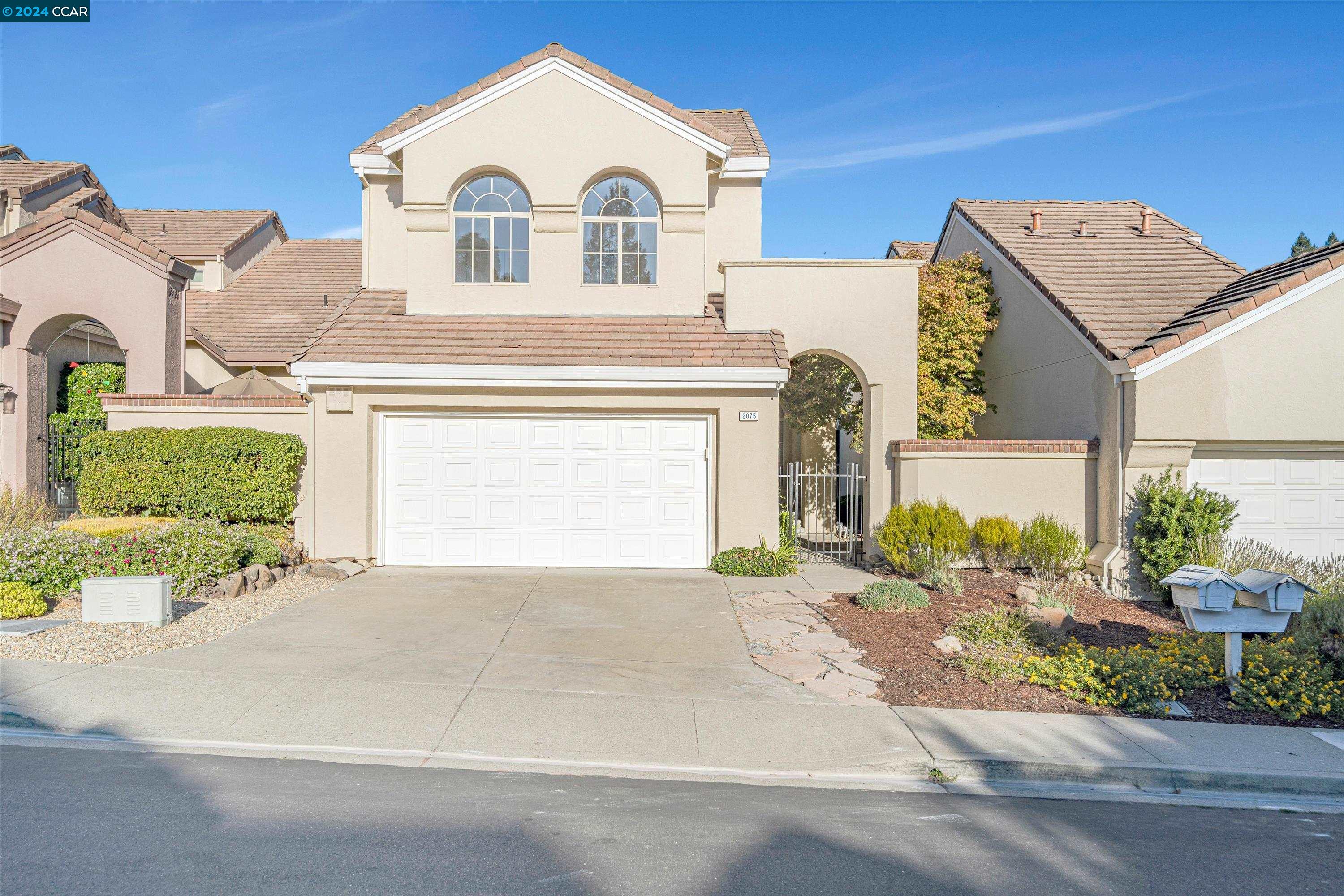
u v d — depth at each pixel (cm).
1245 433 1241
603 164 1466
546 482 1367
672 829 512
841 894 433
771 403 1354
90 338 1936
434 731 675
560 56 1453
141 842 468
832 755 646
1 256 1548
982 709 750
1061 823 548
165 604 923
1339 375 1240
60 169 2050
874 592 1087
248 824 496
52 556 1016
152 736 652
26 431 1552
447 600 1109
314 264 2473
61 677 750
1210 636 925
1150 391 1240
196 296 2230
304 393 1338
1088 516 1345
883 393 1438
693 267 1483
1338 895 454
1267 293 1230
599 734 679
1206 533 1194
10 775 569
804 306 1434
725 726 698
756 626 1001
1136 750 659
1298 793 618
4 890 410
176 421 1378
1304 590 794
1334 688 775
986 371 1803
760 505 1354
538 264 1473
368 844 473
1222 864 490
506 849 473
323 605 1066
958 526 1271
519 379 1315
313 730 670
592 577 1284
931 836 517
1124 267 1566
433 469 1365
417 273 1471
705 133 1462
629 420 1370
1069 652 869
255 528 1335
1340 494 1292
